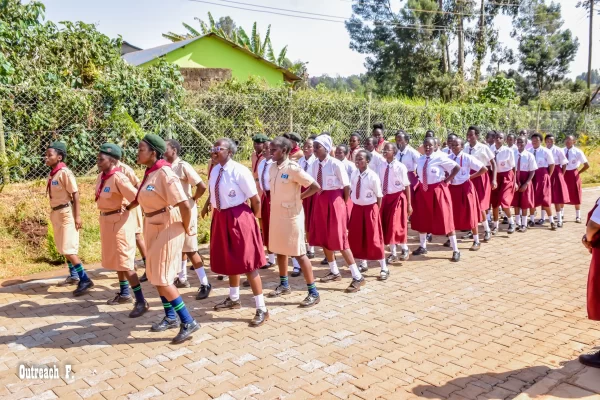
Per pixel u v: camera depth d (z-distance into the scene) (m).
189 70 15.57
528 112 18.44
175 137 10.02
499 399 3.53
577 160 9.99
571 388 3.58
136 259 7.34
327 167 5.96
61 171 5.71
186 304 5.54
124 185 5.03
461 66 29.86
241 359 4.18
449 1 30.16
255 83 12.57
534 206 9.50
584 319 5.04
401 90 29.81
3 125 8.29
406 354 4.27
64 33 10.16
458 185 7.77
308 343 4.50
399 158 7.98
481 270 6.84
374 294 5.86
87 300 5.64
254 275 4.91
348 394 3.62
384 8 30.14
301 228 5.38
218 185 4.88
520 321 4.99
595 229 3.82
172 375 3.92
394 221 7.05
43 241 7.27
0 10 9.41
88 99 9.16
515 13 35.00
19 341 4.56
